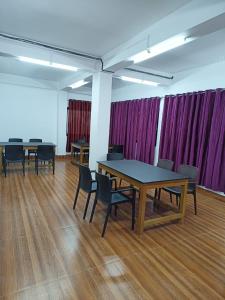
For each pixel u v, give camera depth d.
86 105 8.66
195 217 3.45
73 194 4.10
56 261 2.18
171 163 3.96
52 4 2.74
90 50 4.28
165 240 2.71
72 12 2.91
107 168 3.61
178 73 5.53
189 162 5.12
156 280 2.01
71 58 4.39
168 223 3.18
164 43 3.02
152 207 3.73
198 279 2.05
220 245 2.68
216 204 4.09
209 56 4.25
